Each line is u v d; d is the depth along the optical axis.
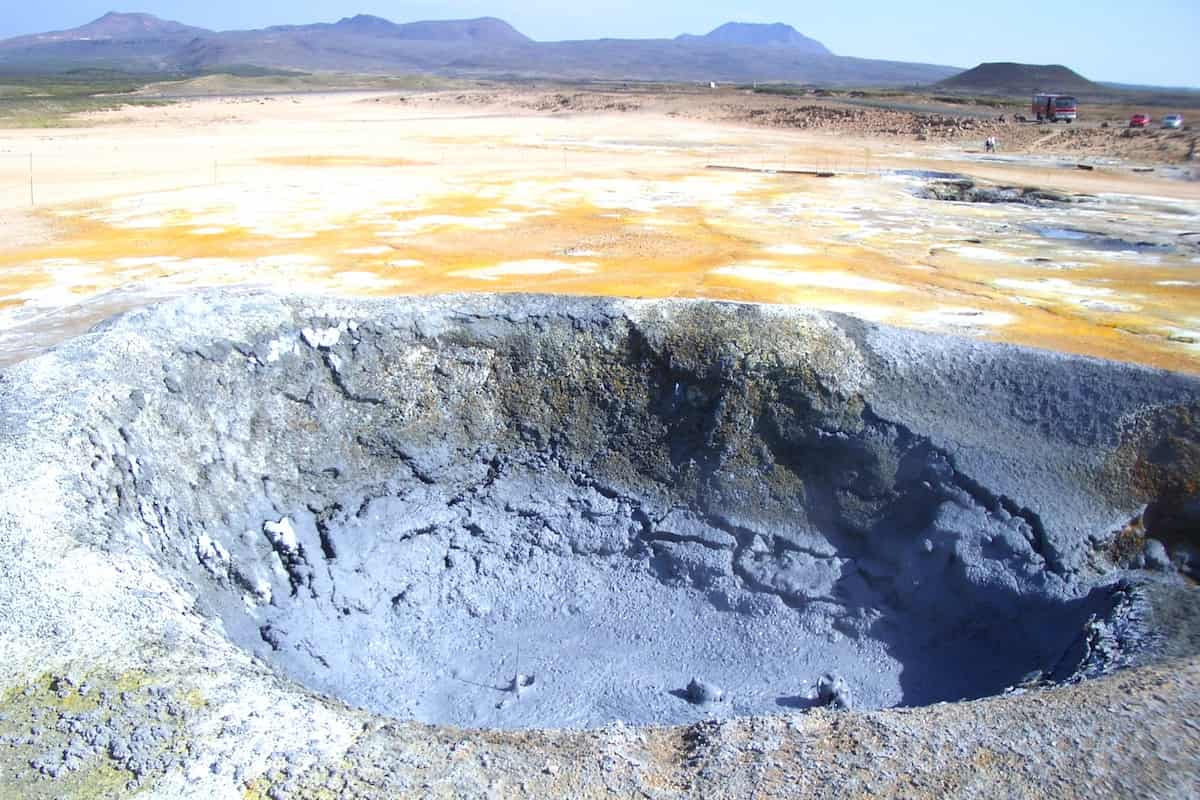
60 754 6.32
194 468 11.24
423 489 12.87
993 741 6.90
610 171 46.88
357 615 11.40
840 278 25.19
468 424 13.23
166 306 12.47
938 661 10.92
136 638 7.53
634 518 12.75
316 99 105.50
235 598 10.63
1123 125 60.72
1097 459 11.72
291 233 30.34
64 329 19.66
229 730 6.68
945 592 11.27
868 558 11.95
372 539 12.20
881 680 10.88
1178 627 9.22
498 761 6.73
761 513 12.40
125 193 37.56
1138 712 7.23
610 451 13.16
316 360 12.77
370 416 12.89
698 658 11.41
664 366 13.25
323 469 12.38
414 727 7.23
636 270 25.88
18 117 68.50
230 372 12.11
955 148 56.53
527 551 12.62
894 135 62.31
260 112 83.94
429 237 30.12
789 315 13.34
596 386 13.36
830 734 7.10
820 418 12.45
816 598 11.78
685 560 12.33
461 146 57.09
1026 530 11.18
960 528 11.38
